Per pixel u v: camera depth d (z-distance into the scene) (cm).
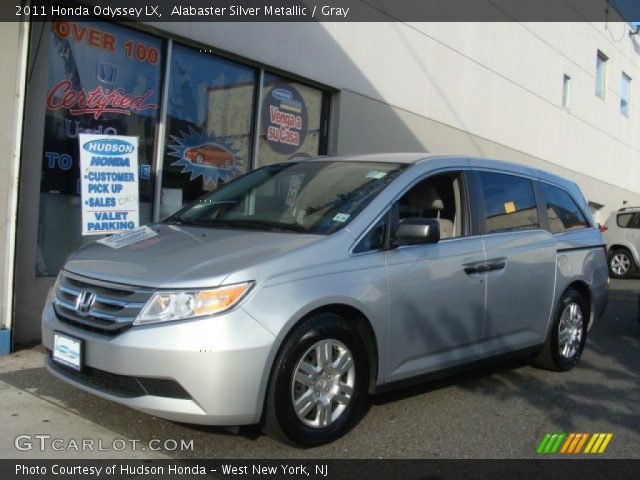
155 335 347
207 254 384
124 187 589
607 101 1970
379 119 1042
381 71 1041
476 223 506
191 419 348
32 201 608
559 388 548
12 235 569
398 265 429
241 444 395
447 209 504
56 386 484
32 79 606
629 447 426
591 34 1834
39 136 613
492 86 1363
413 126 1123
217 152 808
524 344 541
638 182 2262
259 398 355
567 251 588
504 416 472
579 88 1784
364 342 418
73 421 420
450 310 464
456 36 1234
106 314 367
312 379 382
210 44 763
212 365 342
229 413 348
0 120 561
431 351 455
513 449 413
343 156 531
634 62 2166
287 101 900
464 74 1266
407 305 432
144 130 723
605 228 1450
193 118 775
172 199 756
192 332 344
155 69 727
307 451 390
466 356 484
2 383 488
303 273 378
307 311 373
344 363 399
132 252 404
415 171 475
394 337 426
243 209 484
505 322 515
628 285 1312
